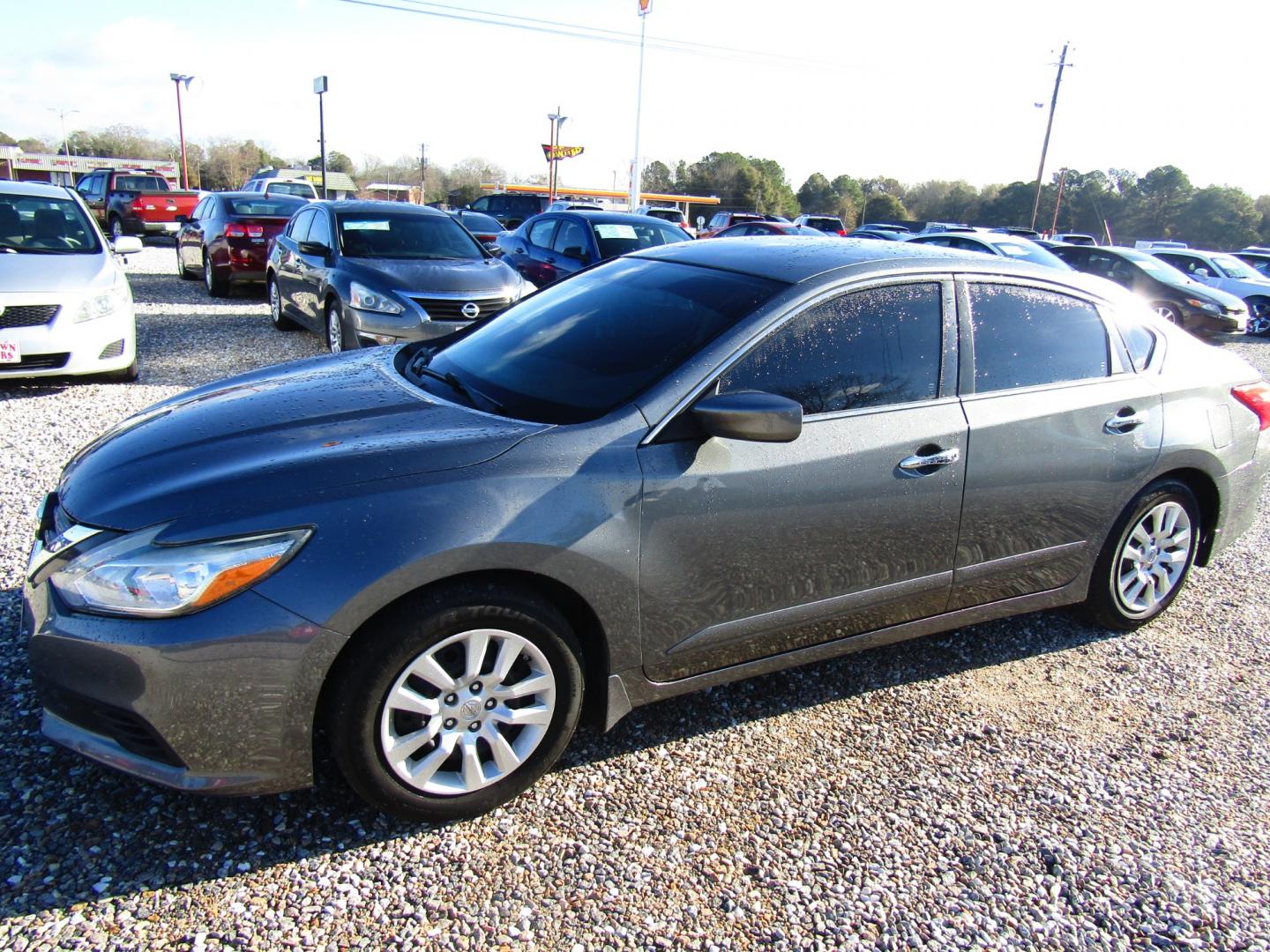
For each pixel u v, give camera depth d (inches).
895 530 118.5
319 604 86.4
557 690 101.1
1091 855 100.8
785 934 87.4
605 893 90.9
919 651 145.3
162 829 95.2
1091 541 140.7
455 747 98.4
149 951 80.6
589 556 97.3
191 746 87.3
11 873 88.1
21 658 123.3
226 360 324.8
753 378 109.0
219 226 473.7
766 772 111.7
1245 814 109.3
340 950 82.3
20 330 251.1
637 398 105.4
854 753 116.8
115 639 85.7
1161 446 141.3
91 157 2817.4
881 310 119.3
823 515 112.1
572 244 404.5
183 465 98.4
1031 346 131.6
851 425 113.9
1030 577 135.9
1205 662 146.0
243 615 85.6
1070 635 153.3
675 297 122.0
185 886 88.1
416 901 88.4
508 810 102.2
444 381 123.7
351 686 89.7
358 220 332.5
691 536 104.0
